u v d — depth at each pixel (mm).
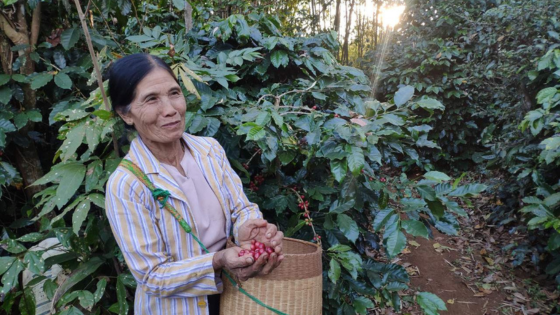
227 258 979
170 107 1051
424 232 1519
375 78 5875
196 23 3109
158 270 1015
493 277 3242
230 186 1233
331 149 1572
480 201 4375
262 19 2617
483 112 4746
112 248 1683
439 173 1600
